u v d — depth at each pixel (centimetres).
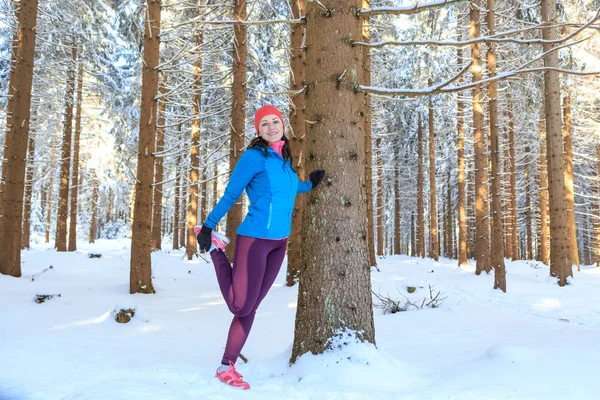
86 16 1697
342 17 335
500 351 296
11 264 917
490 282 1252
